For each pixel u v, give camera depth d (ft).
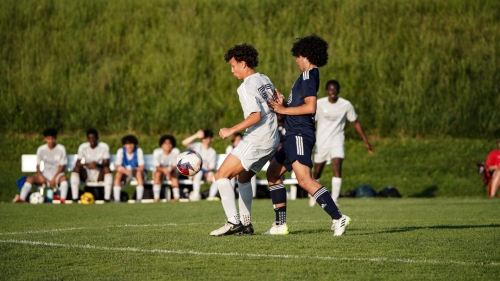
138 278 55.77
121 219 117.70
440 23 312.09
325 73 283.59
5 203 178.09
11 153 246.47
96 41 307.58
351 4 319.47
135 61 298.76
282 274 57.16
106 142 257.96
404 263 62.34
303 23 312.09
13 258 66.49
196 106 276.62
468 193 217.36
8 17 312.91
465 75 284.00
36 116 268.21
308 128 81.05
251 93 79.66
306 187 81.51
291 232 88.84
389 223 107.34
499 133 265.13
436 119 269.23
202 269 59.72
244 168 81.82
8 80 281.95
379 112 273.13
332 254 67.67
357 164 240.53
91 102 276.62
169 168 186.80
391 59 291.79
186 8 325.21
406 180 225.76
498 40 300.20
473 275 56.80
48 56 297.12
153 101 279.49
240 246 73.26
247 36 306.76
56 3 325.42
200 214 130.52
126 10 325.62
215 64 296.30
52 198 188.03
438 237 81.97
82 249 72.54
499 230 91.97
